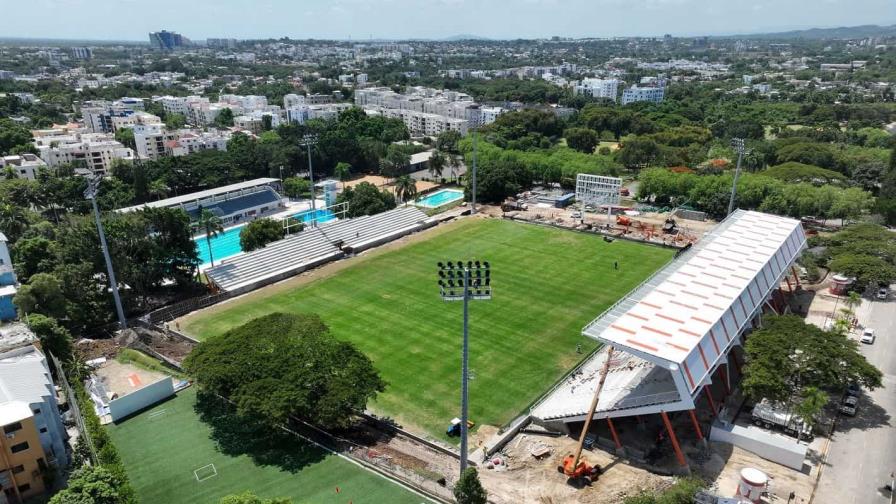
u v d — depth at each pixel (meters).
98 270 111.00
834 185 179.88
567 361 94.25
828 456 69.75
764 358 76.25
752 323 94.75
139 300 119.00
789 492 63.41
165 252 119.12
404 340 101.38
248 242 146.12
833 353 76.31
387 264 139.12
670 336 73.38
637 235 157.62
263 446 72.38
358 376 74.06
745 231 115.06
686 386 66.06
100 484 57.16
